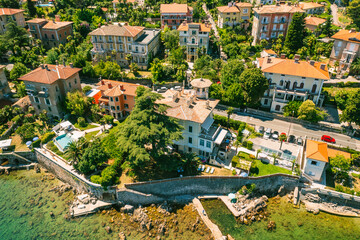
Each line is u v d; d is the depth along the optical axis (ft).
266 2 560.20
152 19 506.89
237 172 215.51
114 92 274.98
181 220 196.34
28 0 485.56
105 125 270.87
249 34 455.63
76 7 536.83
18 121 278.05
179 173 215.72
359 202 198.59
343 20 520.01
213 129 232.32
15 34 390.63
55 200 215.10
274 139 251.39
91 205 207.82
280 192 215.10
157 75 336.49
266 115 289.74
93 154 209.15
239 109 298.76
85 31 456.04
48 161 235.81
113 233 188.96
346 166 208.54
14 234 189.67
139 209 203.92
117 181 208.95
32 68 379.76
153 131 194.18
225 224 193.06
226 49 393.09
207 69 342.44
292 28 383.65
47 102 276.00
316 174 211.00
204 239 182.91
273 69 286.66
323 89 319.68
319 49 368.68
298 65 285.64
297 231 188.44
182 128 211.61
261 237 184.44
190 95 249.75
